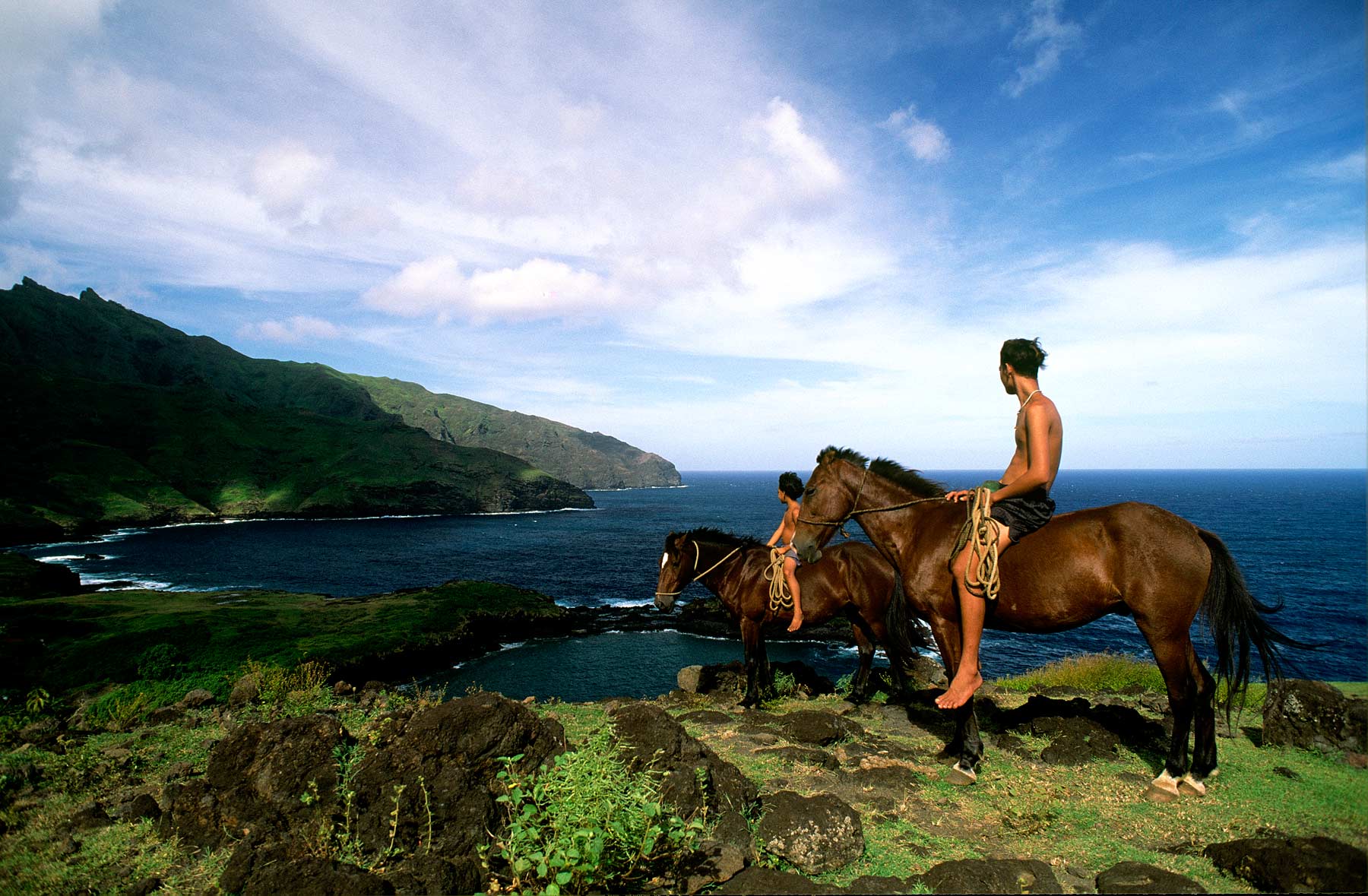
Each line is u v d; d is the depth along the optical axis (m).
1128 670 11.31
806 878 3.29
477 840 3.68
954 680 5.23
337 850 3.69
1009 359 5.16
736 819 3.86
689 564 9.27
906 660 8.41
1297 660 29.77
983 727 6.93
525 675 29.28
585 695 26.50
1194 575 4.47
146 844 4.10
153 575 64.19
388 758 4.00
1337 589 46.03
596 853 3.11
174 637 26.33
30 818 4.64
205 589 55.91
